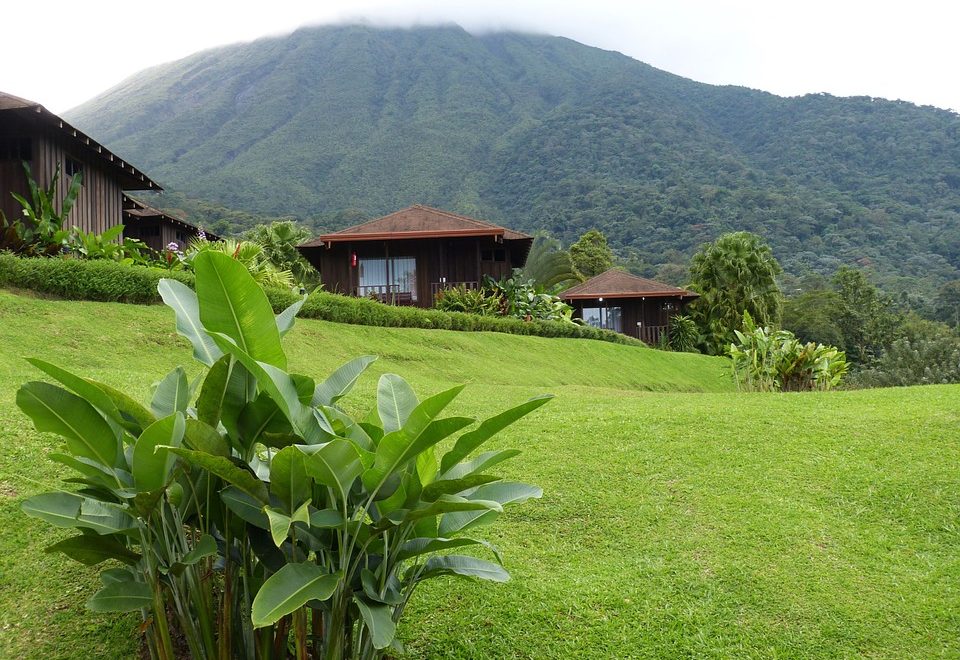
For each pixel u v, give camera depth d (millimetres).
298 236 30922
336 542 2828
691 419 8148
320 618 3041
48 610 3742
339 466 2494
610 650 3789
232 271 2662
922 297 83375
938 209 147375
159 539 2824
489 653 3754
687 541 5062
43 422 2625
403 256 26266
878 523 5324
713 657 3730
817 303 56750
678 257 108750
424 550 2801
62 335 10398
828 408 9000
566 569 4719
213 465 2473
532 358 19344
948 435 7059
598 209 133375
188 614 2854
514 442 7352
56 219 14164
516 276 30297
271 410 2820
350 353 14195
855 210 127875
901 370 17469
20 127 14867
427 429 2521
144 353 10875
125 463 2818
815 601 4242
